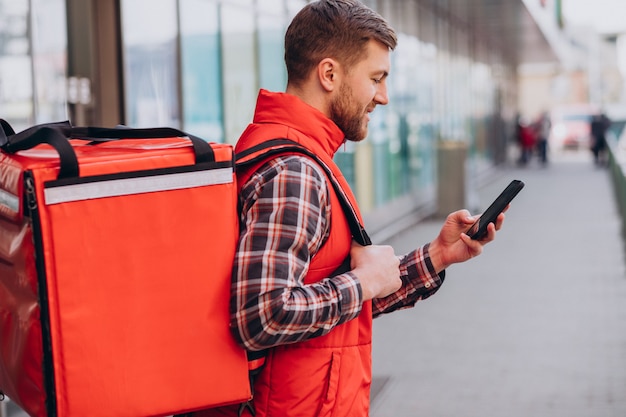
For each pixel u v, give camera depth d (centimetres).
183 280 178
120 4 588
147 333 175
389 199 1373
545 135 3262
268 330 179
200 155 178
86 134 204
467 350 653
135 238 173
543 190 2191
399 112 1457
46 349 168
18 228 174
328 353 194
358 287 191
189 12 684
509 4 1773
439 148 1523
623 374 580
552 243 1248
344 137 208
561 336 693
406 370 600
